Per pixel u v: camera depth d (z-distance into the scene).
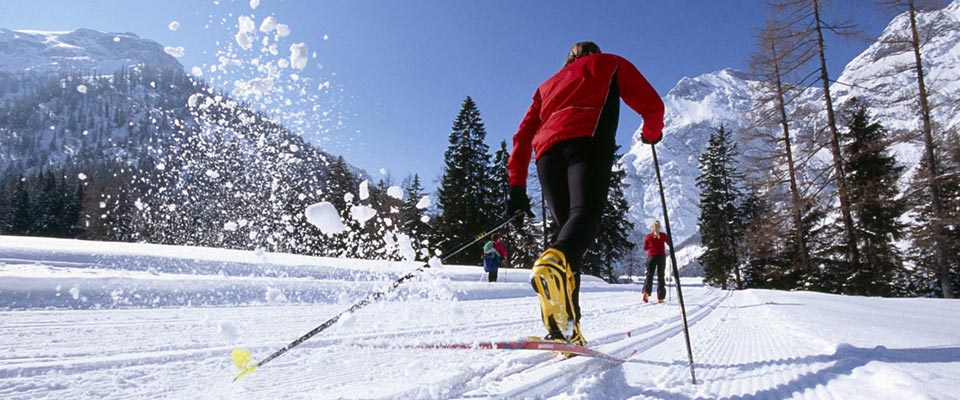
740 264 33.44
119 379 1.67
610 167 1.97
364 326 3.11
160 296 5.15
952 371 1.61
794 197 18.89
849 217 18.53
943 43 16.95
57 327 2.99
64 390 1.52
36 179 54.09
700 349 2.55
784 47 18.38
